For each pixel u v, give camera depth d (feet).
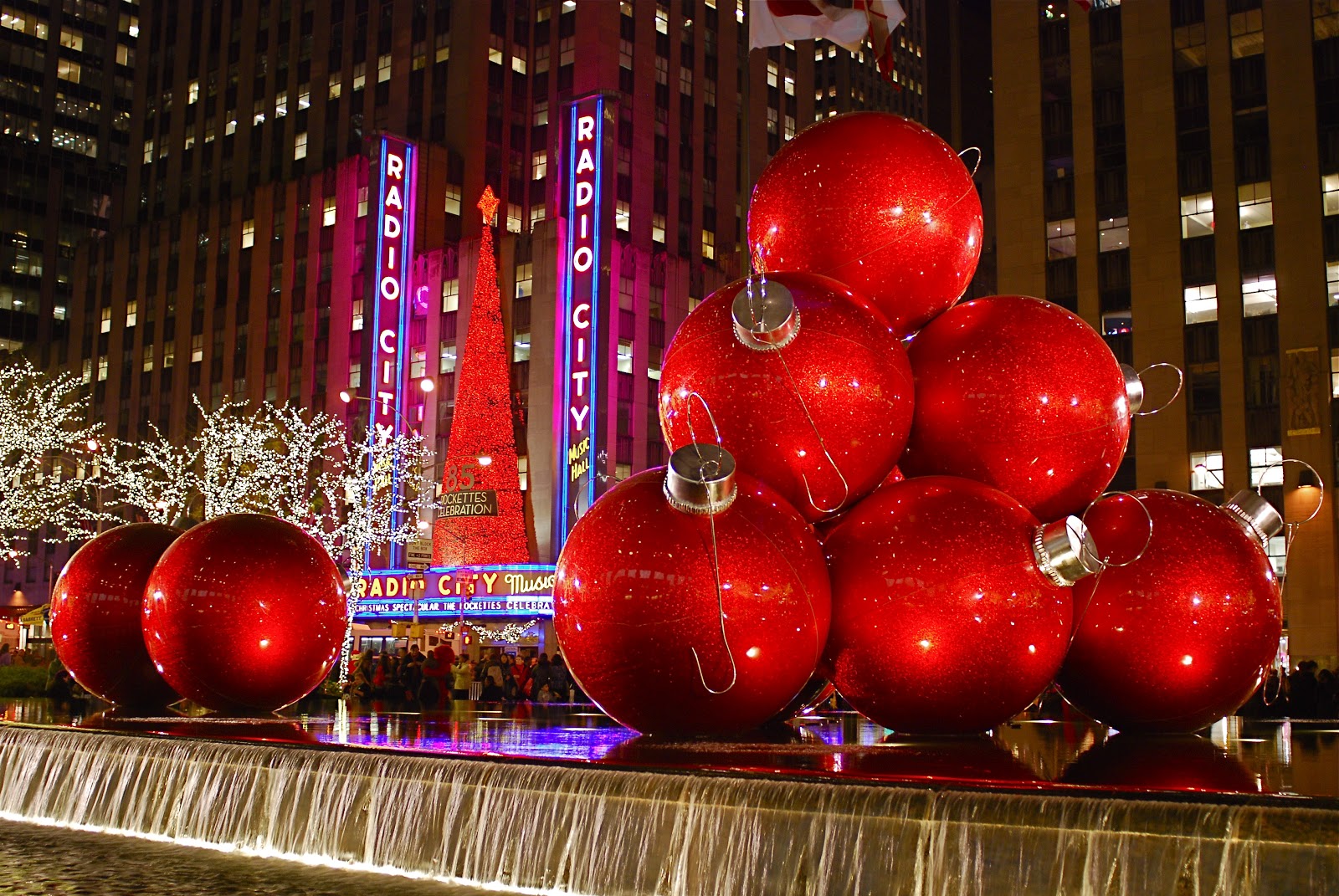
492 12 226.99
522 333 186.70
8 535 254.27
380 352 198.39
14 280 311.27
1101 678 22.91
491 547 173.78
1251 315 145.38
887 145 23.95
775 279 22.35
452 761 20.95
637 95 217.77
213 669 30.17
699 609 20.12
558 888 18.84
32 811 28.68
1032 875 14.94
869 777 16.84
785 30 34.01
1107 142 156.35
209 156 266.16
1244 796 14.43
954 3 253.24
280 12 259.39
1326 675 56.70
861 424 21.58
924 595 20.74
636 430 186.50
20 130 321.73
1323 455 138.21
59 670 72.95
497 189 222.07
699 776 17.99
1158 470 146.41
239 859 23.34
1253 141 148.56
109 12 344.69
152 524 34.81
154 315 252.01
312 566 30.99
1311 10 147.64
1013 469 22.44
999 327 22.76
